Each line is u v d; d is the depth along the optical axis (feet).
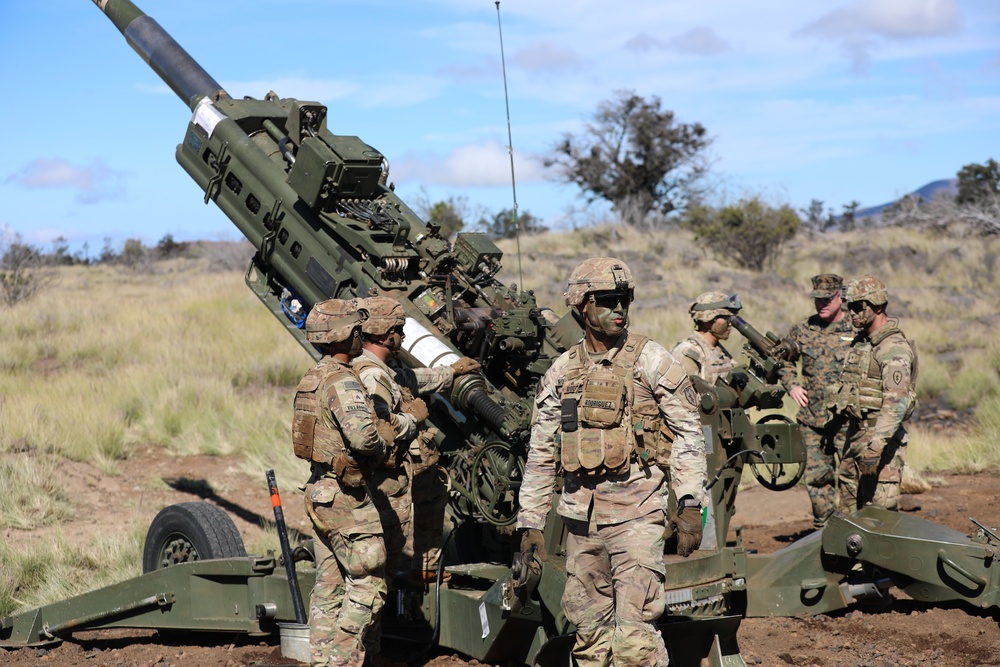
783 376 28.99
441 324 22.31
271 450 43.01
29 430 41.96
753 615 24.03
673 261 100.42
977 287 91.86
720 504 22.72
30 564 29.04
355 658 18.47
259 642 23.79
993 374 55.72
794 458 23.86
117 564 29.17
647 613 16.20
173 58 28.53
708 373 25.38
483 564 21.95
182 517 24.59
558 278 91.35
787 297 84.43
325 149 24.11
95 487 38.60
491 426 20.36
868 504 25.76
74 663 23.13
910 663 20.44
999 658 20.43
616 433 16.20
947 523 30.81
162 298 87.97
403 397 19.60
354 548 18.40
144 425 46.65
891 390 25.17
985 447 40.11
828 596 23.53
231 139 26.53
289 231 25.23
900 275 99.19
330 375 18.53
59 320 72.79
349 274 23.97
